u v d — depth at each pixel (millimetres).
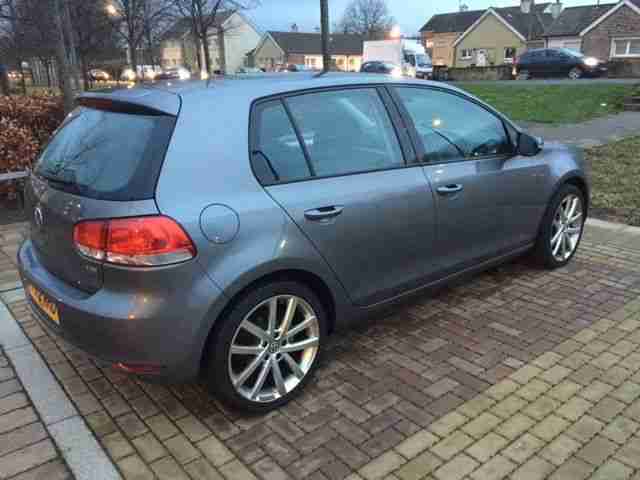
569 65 29312
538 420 2752
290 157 2820
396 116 3324
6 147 6520
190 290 2426
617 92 17906
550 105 16625
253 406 2781
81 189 2551
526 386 3031
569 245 4691
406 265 3340
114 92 2875
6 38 15508
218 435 2684
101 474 2441
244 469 2459
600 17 40062
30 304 3025
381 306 3311
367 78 3301
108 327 2393
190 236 2402
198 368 2551
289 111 2887
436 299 4109
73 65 10898
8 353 3436
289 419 2797
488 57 51156
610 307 3961
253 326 2695
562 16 44562
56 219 2625
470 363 3270
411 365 3256
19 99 8227
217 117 2633
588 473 2412
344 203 2920
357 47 71188
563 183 4414
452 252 3621
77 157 2717
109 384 3109
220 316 2574
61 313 2574
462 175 3545
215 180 2541
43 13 9969
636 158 8953
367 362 3291
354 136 3104
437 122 3551
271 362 2809
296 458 2523
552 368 3203
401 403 2906
